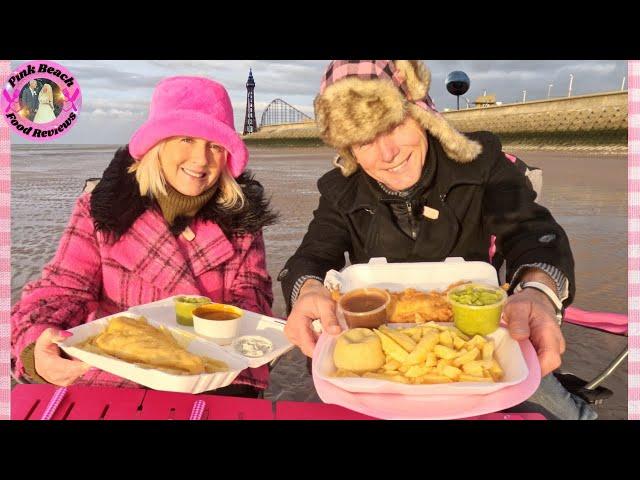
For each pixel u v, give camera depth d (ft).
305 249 9.21
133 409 5.77
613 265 24.23
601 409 11.83
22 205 47.85
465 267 8.40
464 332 6.78
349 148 8.41
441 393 5.65
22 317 7.97
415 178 8.23
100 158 151.33
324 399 5.69
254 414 5.75
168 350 6.72
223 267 9.70
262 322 8.45
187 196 8.98
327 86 7.64
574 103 170.50
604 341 15.76
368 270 8.41
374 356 6.19
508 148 167.53
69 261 8.75
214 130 8.25
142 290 9.04
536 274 7.27
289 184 64.90
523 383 5.72
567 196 46.57
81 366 6.68
